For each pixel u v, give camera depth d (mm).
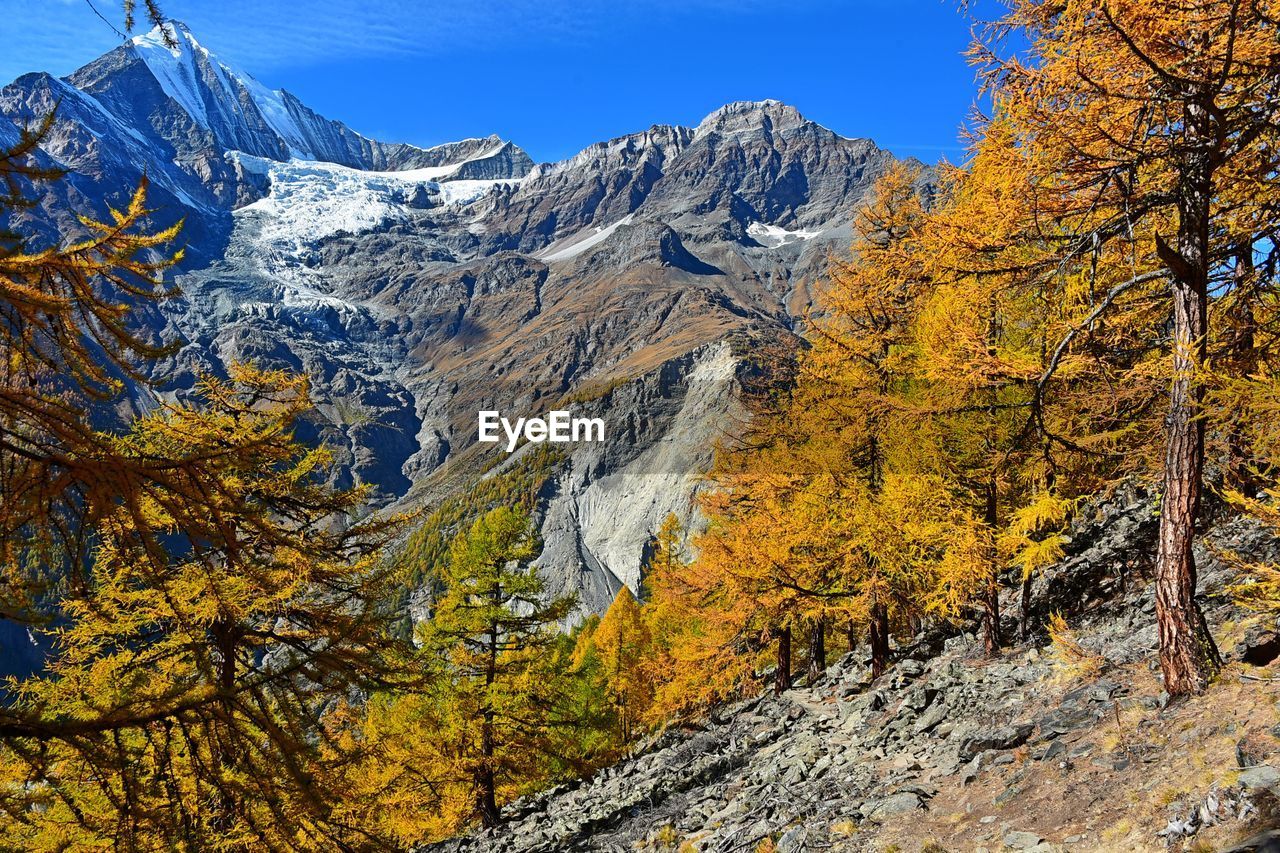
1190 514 8633
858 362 17938
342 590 8016
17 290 3914
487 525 21625
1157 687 9375
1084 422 11891
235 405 11086
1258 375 8391
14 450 3748
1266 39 6852
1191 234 8500
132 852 4289
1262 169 7887
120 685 9172
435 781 19562
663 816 15469
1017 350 11531
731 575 19250
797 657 30891
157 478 4043
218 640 9625
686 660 24047
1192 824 6547
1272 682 7953
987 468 14102
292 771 4504
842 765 13047
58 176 4348
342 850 6898
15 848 7137
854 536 17219
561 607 22094
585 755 29266
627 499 169375
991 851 7902
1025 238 8891
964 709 12406
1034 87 7672
